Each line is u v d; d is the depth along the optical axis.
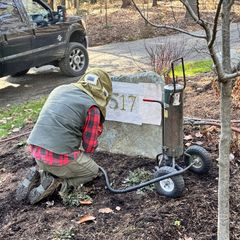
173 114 3.23
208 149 4.02
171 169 3.18
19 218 3.15
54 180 3.33
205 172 3.49
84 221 3.01
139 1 11.58
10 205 3.36
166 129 3.29
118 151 4.10
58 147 3.26
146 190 3.37
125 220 3.00
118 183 3.56
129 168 3.79
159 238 2.80
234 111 4.95
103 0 20.05
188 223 2.93
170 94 3.18
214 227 2.88
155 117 3.78
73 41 8.84
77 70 8.74
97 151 4.19
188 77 6.65
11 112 6.33
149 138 3.89
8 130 5.42
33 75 9.00
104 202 3.28
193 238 2.80
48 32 7.90
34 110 6.30
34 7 7.78
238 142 3.95
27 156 4.35
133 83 3.79
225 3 2.02
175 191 3.17
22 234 2.95
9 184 3.77
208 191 3.28
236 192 3.29
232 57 5.09
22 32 7.33
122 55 10.45
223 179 2.36
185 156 3.54
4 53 7.05
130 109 3.90
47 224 3.03
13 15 7.25
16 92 7.77
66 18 8.38
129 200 3.27
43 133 3.31
